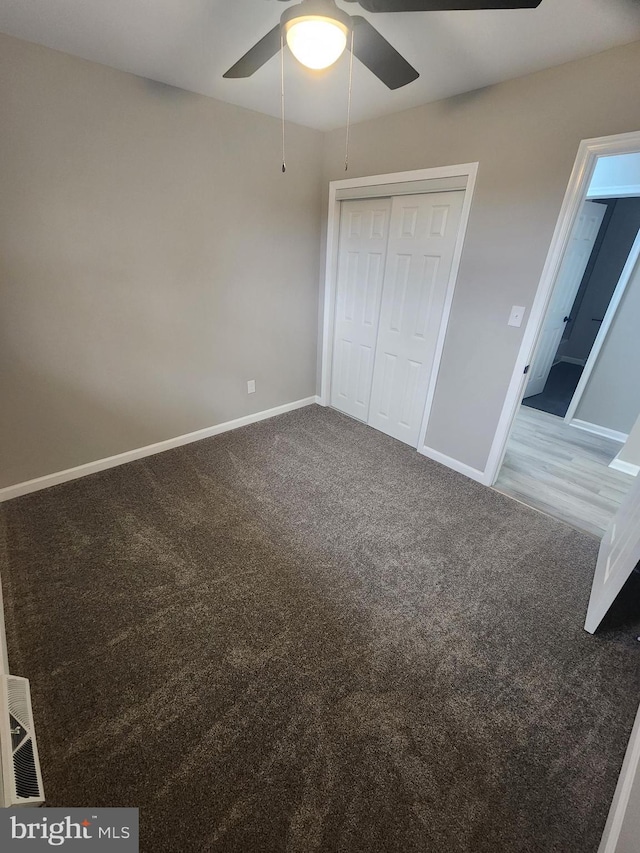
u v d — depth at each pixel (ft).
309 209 10.26
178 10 4.79
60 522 7.03
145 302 8.16
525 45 5.30
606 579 5.29
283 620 5.35
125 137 6.90
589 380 11.59
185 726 4.13
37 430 7.55
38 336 7.05
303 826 3.43
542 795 3.69
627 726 4.27
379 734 4.12
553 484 8.98
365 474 8.96
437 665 4.84
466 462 9.04
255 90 7.18
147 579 5.91
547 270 6.72
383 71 4.67
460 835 3.42
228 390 10.44
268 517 7.38
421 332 9.32
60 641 4.95
